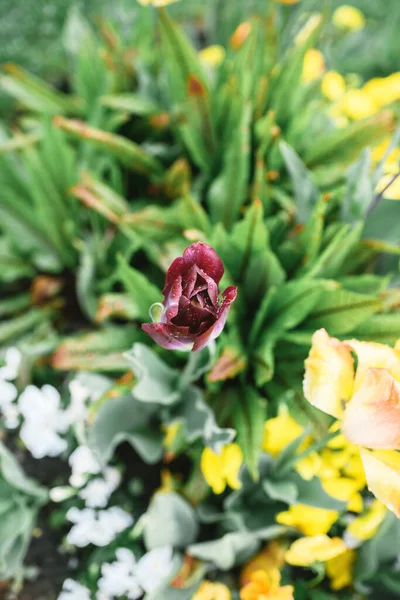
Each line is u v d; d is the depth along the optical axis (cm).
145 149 87
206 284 45
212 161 83
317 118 89
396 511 48
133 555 68
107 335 72
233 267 69
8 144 84
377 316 65
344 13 123
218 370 62
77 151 95
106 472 71
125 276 68
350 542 65
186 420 66
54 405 70
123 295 75
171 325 44
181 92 79
